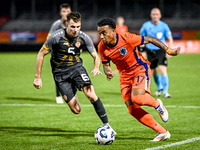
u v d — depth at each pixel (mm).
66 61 16891
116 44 15227
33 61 79750
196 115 21625
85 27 121688
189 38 104250
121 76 16094
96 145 14461
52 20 128875
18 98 30188
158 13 29703
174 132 16844
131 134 16656
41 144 14758
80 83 16688
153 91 35219
